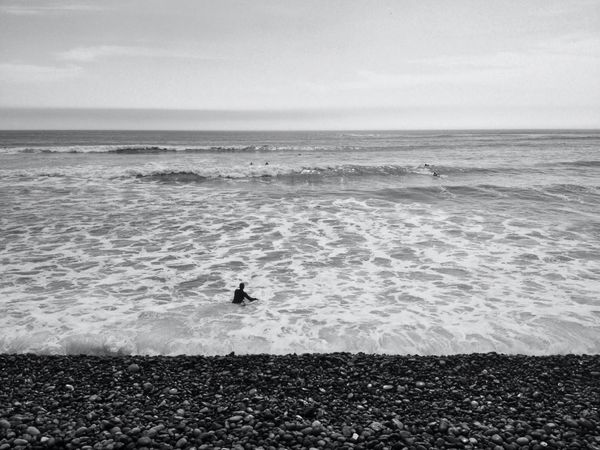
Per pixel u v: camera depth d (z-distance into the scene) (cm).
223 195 2394
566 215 1978
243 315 980
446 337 894
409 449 548
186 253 1412
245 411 632
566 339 891
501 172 3503
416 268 1291
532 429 599
